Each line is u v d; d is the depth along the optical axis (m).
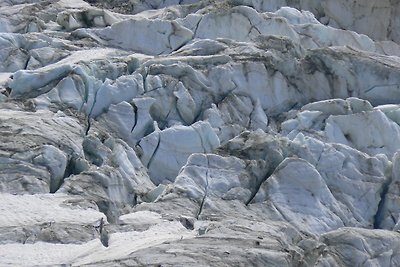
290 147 58.62
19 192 49.12
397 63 80.50
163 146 63.50
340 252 45.34
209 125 65.31
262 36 81.81
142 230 45.03
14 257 38.91
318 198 54.47
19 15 92.81
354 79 77.19
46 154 53.66
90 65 71.12
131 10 107.44
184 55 78.25
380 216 56.56
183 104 69.44
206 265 36.31
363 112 68.38
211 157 55.06
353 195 57.25
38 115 62.34
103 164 57.19
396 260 47.09
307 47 88.38
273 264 38.03
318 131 68.38
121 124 65.69
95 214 46.66
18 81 67.81
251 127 70.94
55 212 46.31
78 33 86.94
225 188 53.22
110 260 37.31
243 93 73.38
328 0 104.75
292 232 47.50
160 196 51.88
